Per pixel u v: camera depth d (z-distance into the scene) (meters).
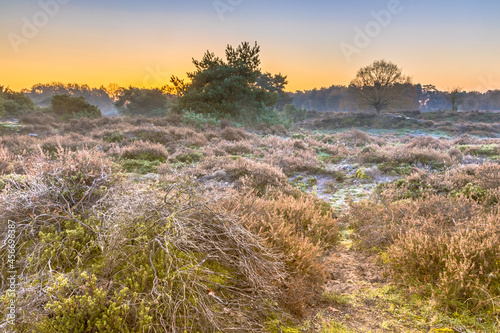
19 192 3.23
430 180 6.97
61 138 12.77
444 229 4.12
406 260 3.51
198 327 2.40
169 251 2.81
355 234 4.85
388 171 9.32
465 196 5.29
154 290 2.40
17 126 20.42
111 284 2.50
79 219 3.22
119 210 3.07
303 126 42.12
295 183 8.78
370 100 48.28
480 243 3.42
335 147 14.06
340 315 2.90
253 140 16.98
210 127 21.56
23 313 2.13
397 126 37.53
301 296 2.95
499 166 6.95
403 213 4.91
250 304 2.81
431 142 14.39
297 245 3.57
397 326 2.73
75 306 2.16
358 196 7.54
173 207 3.18
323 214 5.69
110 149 11.88
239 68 29.73
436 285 3.19
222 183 7.57
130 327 2.23
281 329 2.62
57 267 2.66
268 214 4.03
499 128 32.91
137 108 63.66
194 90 28.47
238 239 3.16
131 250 2.85
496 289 3.02
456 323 2.72
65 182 3.51
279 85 75.12
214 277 2.94
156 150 11.64
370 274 3.70
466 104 124.75
